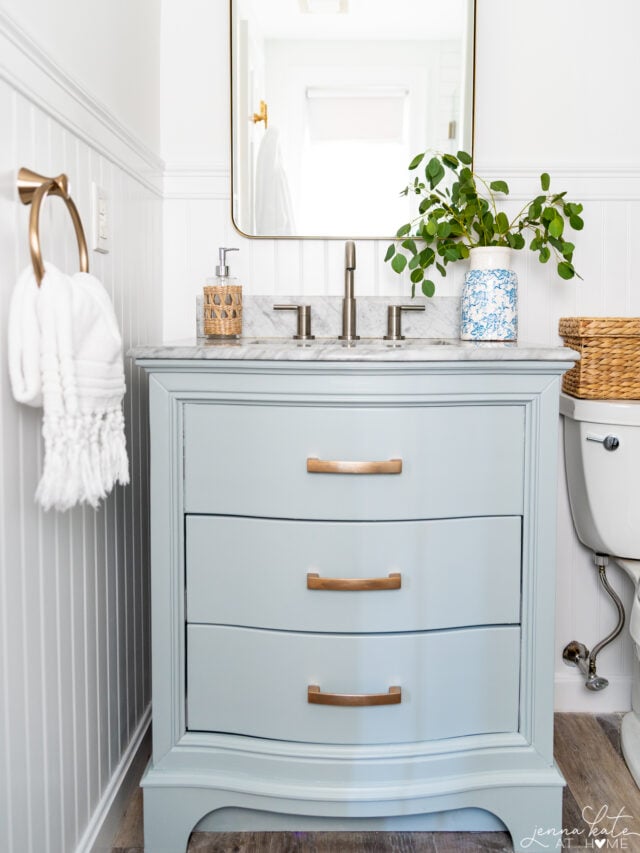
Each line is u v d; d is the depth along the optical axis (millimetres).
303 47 1691
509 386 1234
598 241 1735
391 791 1258
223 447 1242
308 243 1728
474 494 1256
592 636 1798
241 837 1348
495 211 1677
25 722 953
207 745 1283
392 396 1214
